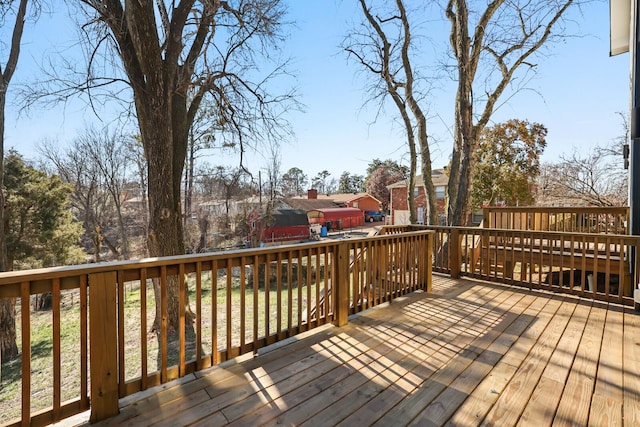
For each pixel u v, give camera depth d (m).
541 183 16.08
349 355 2.68
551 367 2.47
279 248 2.83
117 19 5.96
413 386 2.22
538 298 4.31
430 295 4.46
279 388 2.19
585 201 13.38
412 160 10.73
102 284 1.89
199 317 2.37
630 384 2.23
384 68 10.87
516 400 2.05
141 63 5.82
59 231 13.39
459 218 8.52
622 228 7.25
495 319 3.52
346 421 1.86
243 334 2.63
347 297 3.42
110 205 19.61
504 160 14.91
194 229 18.55
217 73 7.30
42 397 5.22
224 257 2.47
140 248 18.89
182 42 6.87
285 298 9.75
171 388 2.17
